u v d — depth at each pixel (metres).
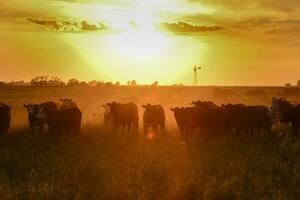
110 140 34.03
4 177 21.88
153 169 23.52
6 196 18.55
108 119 44.84
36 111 40.28
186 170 23.64
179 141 34.19
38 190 19.31
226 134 37.66
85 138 35.00
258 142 32.84
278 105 45.91
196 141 33.75
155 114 41.41
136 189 20.31
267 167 24.00
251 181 21.31
